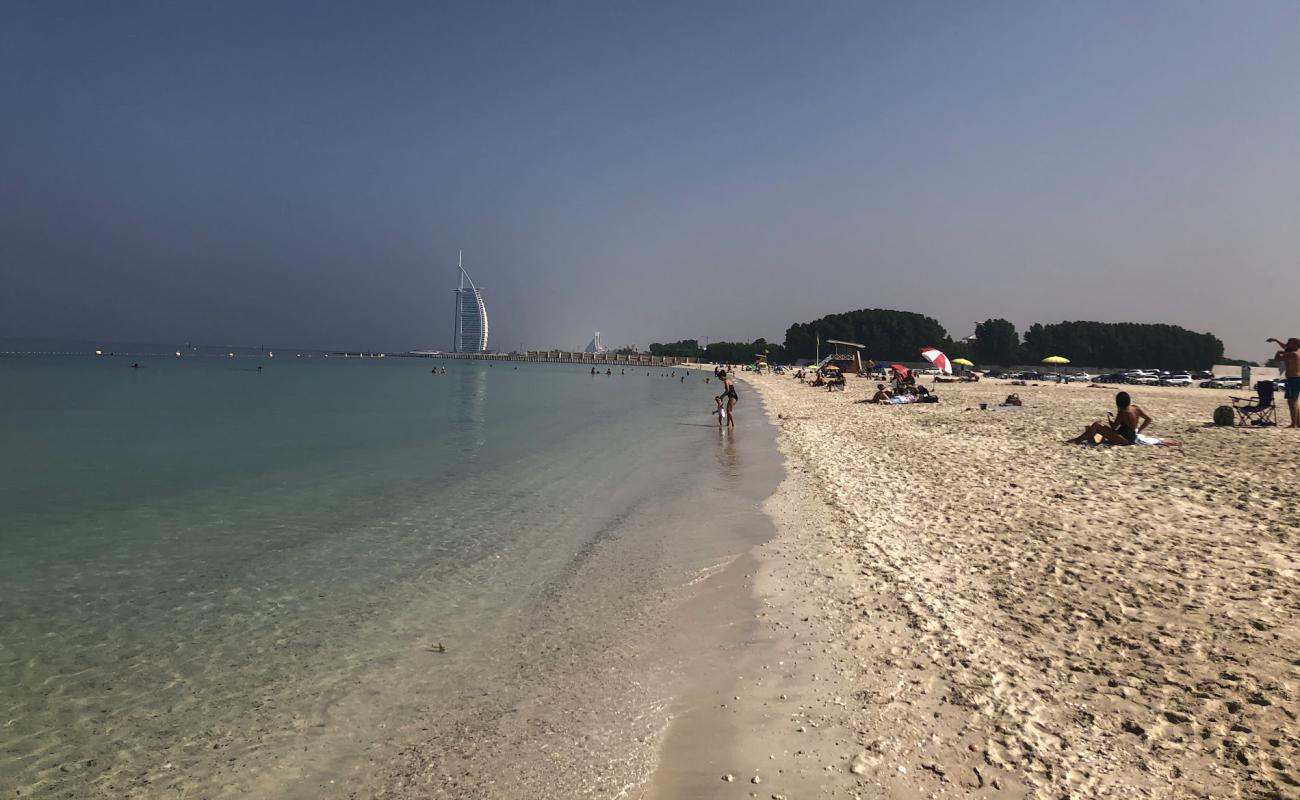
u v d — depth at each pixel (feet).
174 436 67.15
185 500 36.91
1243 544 23.11
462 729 13.91
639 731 13.62
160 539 28.84
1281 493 30.01
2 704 15.06
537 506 35.68
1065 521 27.66
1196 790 10.67
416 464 50.31
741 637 18.12
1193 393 145.89
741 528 30.27
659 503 36.32
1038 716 13.19
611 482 42.80
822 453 53.78
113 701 15.21
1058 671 14.96
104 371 245.65
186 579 23.57
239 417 88.99
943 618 18.43
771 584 22.29
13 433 68.59
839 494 36.78
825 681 15.28
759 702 14.51
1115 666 14.97
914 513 31.19
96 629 19.21
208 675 16.44
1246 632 16.19
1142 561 21.91
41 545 27.89
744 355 588.50
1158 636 16.30
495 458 53.72
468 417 93.71
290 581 23.43
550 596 21.89
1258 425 57.06
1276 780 10.75
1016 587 20.45
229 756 13.05
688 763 12.38
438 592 22.31
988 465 43.06
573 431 75.97
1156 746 11.93
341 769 12.57
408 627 19.39
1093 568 21.56
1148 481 34.47
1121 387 189.88
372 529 30.73
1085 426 65.41
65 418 84.48
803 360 470.80
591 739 13.39
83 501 36.63
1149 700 13.46
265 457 53.42
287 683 16.03
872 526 29.17
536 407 116.78
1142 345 379.76
